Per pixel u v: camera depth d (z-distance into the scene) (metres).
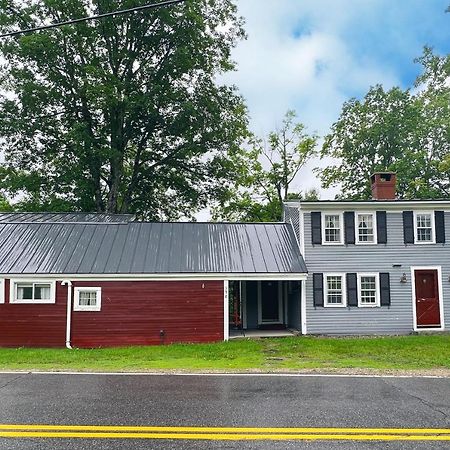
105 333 17.25
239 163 37.81
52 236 19.67
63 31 28.44
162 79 31.45
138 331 17.34
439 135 40.06
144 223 21.17
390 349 14.64
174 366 11.47
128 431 6.02
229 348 15.32
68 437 5.79
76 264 17.80
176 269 17.80
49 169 32.31
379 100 43.09
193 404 7.35
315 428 6.13
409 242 19.39
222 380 9.32
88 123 31.25
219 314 17.70
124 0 30.06
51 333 17.14
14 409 7.07
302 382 9.09
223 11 33.12
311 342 16.27
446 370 10.61
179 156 32.62
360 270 19.14
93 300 17.44
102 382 9.15
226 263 18.42
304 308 18.81
